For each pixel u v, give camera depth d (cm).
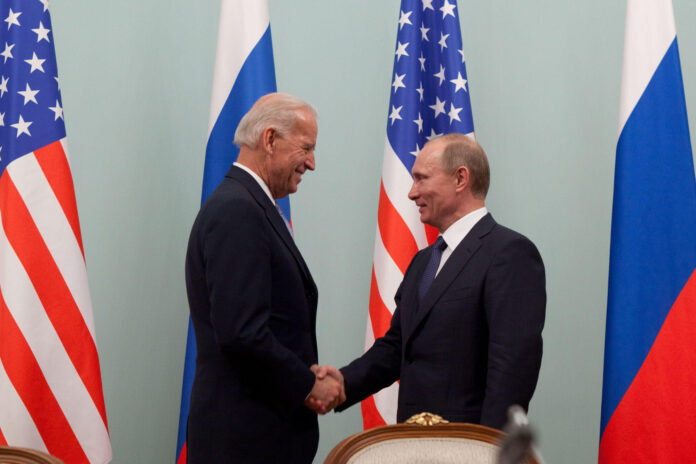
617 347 288
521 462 78
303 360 216
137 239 355
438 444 157
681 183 291
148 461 351
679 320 282
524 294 221
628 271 290
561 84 361
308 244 365
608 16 359
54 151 296
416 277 246
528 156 362
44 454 146
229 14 325
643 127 296
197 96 362
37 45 301
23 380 280
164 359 354
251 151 224
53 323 286
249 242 201
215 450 204
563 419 354
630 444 282
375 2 368
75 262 294
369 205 366
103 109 355
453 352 224
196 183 360
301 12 369
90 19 357
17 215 288
